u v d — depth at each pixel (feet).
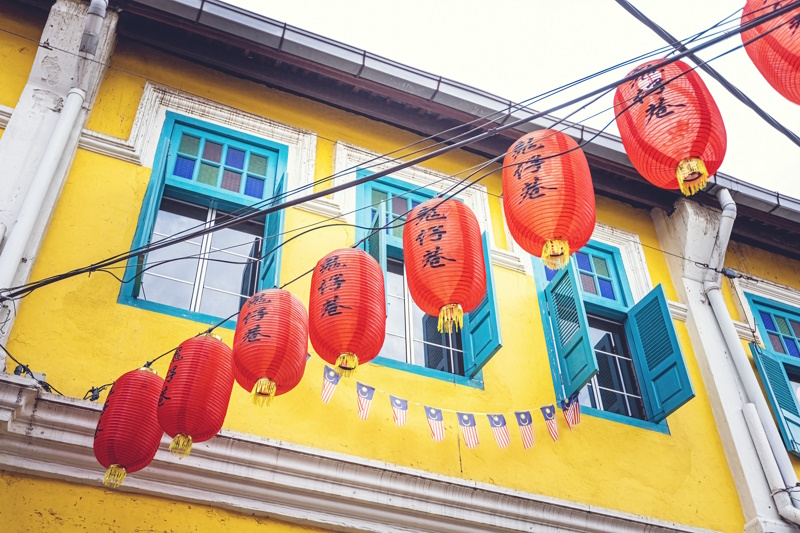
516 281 28.19
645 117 17.33
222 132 26.99
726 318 29.86
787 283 33.88
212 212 25.61
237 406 21.26
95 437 17.15
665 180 17.42
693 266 31.04
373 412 22.84
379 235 25.70
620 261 31.07
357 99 28.96
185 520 19.03
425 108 29.01
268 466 19.92
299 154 27.68
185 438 17.17
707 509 25.35
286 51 27.12
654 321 28.02
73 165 23.67
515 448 23.98
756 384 28.22
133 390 17.52
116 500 18.70
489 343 24.31
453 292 18.19
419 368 24.44
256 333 17.48
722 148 16.96
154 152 25.35
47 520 17.84
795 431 28.32
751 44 17.47
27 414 18.26
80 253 22.12
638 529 23.30
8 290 18.22
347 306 17.85
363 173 28.27
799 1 14.79
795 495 25.85
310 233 25.81
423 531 21.09
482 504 21.61
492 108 28.96
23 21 25.91
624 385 28.14
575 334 25.71
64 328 20.65
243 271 24.85
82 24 24.89
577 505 22.58
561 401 25.48
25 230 20.67
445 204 19.17
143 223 23.43
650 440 26.20
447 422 23.56
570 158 18.10
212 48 27.37
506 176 18.65
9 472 18.15
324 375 22.09
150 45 27.17
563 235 17.65
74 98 23.84
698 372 28.96
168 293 23.30
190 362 17.57
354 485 20.59
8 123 22.90
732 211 30.68
